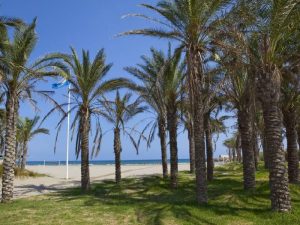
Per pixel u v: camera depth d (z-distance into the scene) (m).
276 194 15.07
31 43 21.20
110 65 27.52
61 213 17.14
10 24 19.72
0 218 16.25
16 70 20.80
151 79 26.95
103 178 41.53
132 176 41.00
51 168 74.00
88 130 28.06
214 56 18.17
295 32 16.05
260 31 15.28
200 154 18.56
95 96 27.75
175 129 27.83
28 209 18.52
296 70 18.34
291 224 13.32
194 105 18.59
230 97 23.31
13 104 21.39
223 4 16.91
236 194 20.61
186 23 18.12
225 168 51.84
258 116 25.09
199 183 18.45
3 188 21.23
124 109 34.00
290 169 23.30
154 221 14.72
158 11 18.22
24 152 49.84
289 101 22.17
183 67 26.44
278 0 14.20
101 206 18.97
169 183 29.97
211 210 16.27
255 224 13.66
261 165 50.53
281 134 15.40
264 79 15.50
